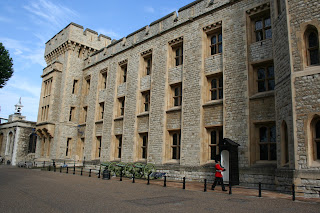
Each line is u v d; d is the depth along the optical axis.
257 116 13.30
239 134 13.69
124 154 20.98
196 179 14.97
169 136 17.97
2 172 20.92
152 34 20.73
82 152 27.62
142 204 8.00
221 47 16.33
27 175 18.22
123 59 23.58
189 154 15.84
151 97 19.48
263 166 12.51
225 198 9.09
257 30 14.53
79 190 10.94
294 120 10.24
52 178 16.11
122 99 23.58
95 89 26.84
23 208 7.28
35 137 37.34
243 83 14.09
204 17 17.00
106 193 10.20
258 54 14.00
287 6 11.34
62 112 27.80
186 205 7.84
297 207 7.43
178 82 17.98
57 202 8.20
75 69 29.36
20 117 40.31
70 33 29.05
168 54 19.06
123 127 21.70
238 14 15.13
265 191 10.91
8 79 28.88
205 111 15.80
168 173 16.62
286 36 11.32
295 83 10.48
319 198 8.98
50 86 29.78
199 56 16.70
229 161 12.83
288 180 10.27
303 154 9.80
